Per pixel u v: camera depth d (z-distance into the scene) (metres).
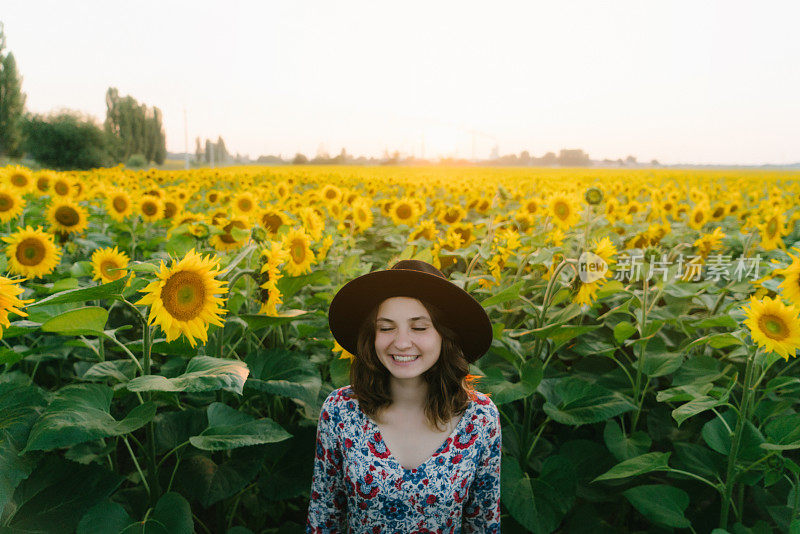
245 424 2.34
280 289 3.57
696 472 3.12
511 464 2.97
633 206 10.16
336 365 3.04
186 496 2.82
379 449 1.90
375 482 1.88
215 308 2.30
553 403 3.14
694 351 4.02
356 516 1.97
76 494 2.12
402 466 1.91
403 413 1.93
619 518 3.34
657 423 3.57
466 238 6.16
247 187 16.08
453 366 1.89
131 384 1.94
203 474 2.58
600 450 3.27
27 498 2.09
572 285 3.23
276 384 2.71
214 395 3.26
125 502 2.69
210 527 3.37
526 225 6.64
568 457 3.27
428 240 6.00
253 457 2.72
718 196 16.27
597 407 2.93
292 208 9.52
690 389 2.87
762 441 2.67
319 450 2.03
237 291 3.26
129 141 86.94
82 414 1.96
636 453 3.03
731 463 2.63
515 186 20.30
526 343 3.96
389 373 1.94
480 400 1.98
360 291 1.88
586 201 4.80
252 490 3.23
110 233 6.77
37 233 4.07
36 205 8.00
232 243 4.91
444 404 1.86
